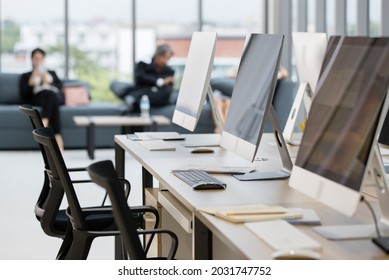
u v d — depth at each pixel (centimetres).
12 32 1148
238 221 257
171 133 517
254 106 338
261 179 341
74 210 316
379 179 252
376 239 231
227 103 1066
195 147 454
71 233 345
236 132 355
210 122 1062
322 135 253
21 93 1063
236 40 1202
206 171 361
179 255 400
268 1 1198
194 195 304
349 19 930
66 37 1160
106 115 1047
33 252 506
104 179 231
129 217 238
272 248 225
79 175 803
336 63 258
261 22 1204
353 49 248
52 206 375
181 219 325
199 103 431
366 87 231
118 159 508
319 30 1032
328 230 247
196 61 455
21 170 852
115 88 1115
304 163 261
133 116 1016
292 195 305
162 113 1067
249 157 329
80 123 923
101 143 1045
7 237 547
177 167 374
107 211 343
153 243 414
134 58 1180
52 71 1070
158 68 1090
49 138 311
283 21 1188
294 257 214
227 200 294
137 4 1177
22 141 1024
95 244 531
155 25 1183
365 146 221
